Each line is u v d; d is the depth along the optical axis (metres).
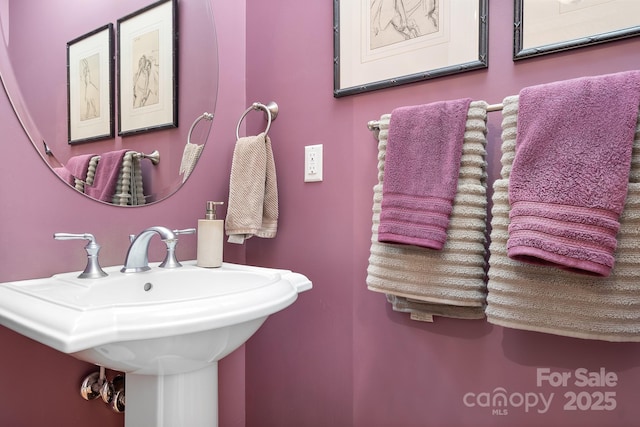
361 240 1.16
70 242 0.98
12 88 0.89
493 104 0.96
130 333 0.62
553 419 0.92
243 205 1.21
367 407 1.16
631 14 0.82
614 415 0.86
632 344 0.84
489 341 0.98
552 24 0.89
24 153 0.91
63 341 0.57
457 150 0.92
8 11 0.89
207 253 1.08
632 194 0.73
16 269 0.89
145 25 1.15
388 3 1.12
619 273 0.74
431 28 1.05
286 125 1.33
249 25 1.43
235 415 1.39
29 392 0.91
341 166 1.21
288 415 1.31
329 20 1.24
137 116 1.12
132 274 0.93
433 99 1.05
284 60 1.34
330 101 1.23
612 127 0.73
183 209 1.23
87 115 1.02
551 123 0.78
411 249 0.96
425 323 1.07
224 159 1.35
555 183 0.76
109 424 1.05
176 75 1.21
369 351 1.16
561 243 0.72
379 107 1.14
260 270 1.04
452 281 0.91
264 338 1.38
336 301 1.21
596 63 0.86
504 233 0.84
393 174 0.98
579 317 0.76
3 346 0.87
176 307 0.67
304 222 1.28
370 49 1.15
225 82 1.36
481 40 0.97
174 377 0.84
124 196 1.08
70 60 0.99
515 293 0.82
